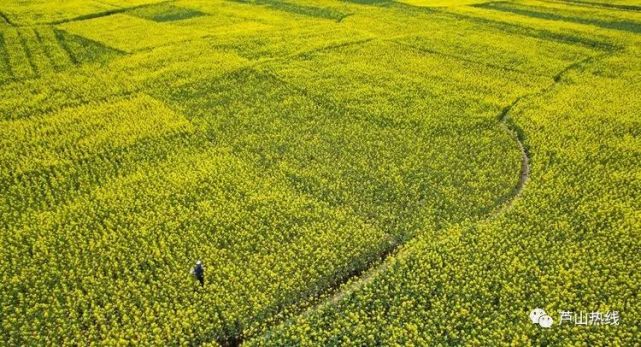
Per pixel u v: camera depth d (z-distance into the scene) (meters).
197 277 21.33
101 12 61.06
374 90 39.69
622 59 46.94
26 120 34.41
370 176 28.44
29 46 49.06
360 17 60.88
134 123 34.12
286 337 19.47
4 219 24.95
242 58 46.44
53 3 65.00
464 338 19.23
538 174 29.05
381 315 20.17
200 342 19.52
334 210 25.83
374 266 23.02
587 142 32.06
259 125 34.12
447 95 39.00
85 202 26.09
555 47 50.28
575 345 18.73
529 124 34.38
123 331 19.38
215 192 26.98
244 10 63.81
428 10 63.97
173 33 53.84
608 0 68.69
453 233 24.27
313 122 34.44
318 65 44.91
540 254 22.81
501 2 68.81
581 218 25.30
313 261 22.50
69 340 19.20
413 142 31.97
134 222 24.84
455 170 29.19
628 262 22.50
